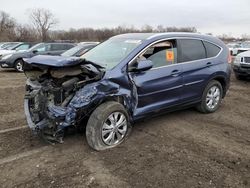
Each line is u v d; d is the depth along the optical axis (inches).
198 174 143.8
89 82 160.4
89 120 162.7
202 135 195.2
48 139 165.6
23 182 135.5
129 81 174.9
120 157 160.1
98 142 163.2
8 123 215.0
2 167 148.4
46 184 134.0
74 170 146.2
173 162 155.5
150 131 200.1
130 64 178.4
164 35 202.8
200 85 225.5
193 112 247.1
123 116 173.3
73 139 182.5
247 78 421.4
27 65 171.9
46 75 168.7
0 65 567.8
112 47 202.4
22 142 178.7
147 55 188.7
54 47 599.8
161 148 172.6
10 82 415.8
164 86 195.6
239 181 138.3
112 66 174.6
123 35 220.7
